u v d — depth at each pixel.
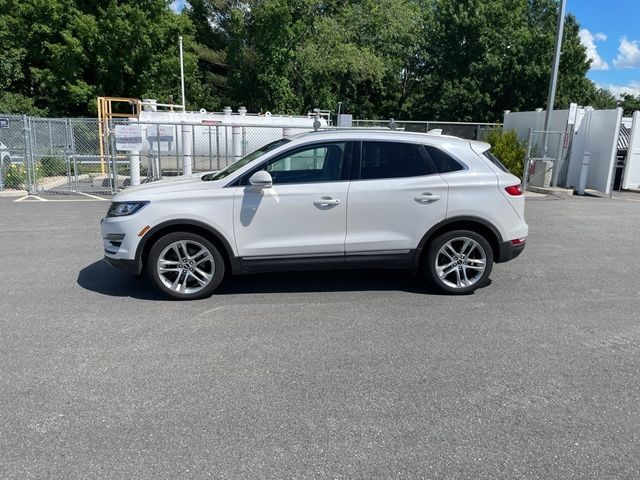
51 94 28.67
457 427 3.26
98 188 15.08
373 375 3.92
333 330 4.77
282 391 3.66
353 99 41.72
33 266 6.77
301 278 6.42
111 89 28.11
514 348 4.46
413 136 5.72
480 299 5.75
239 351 4.30
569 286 6.35
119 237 5.37
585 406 3.54
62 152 17.30
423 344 4.50
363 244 5.55
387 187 5.52
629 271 7.14
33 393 3.57
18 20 26.58
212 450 2.99
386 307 5.42
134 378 3.81
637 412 3.47
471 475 2.81
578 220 11.42
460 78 38.56
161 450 2.98
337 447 3.03
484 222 5.68
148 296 5.64
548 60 35.19
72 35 26.67
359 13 37.22
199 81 38.50
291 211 5.41
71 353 4.20
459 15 37.91
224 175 5.65
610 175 16.47
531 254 8.05
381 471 2.83
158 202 5.30
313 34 35.09
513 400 3.59
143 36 26.61
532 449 3.04
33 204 12.04
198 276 5.54
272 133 18.72
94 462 2.87
